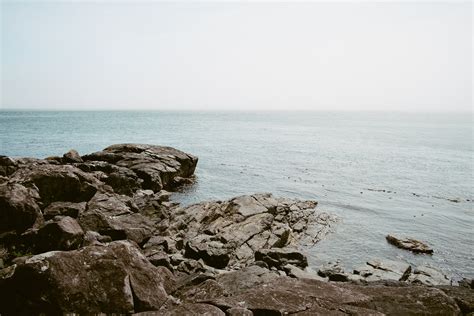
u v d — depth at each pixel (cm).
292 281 896
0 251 1184
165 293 847
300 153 6272
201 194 3331
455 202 3231
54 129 10388
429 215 2819
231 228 2042
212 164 4981
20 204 1310
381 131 12131
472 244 2244
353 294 826
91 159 3428
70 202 1777
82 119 17550
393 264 1769
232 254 1791
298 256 1744
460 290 979
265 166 4909
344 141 8531
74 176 1875
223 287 913
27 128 10531
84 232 1466
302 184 3834
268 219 2175
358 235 2322
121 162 3412
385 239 2275
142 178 3172
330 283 905
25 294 726
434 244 2227
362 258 1964
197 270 1492
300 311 723
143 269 868
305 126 15012
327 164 5166
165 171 3375
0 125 11675
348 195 3394
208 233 2009
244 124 16075
